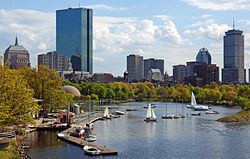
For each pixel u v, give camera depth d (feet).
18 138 462.60
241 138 533.55
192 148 456.45
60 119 629.92
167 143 490.90
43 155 401.08
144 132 601.21
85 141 474.90
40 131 561.43
